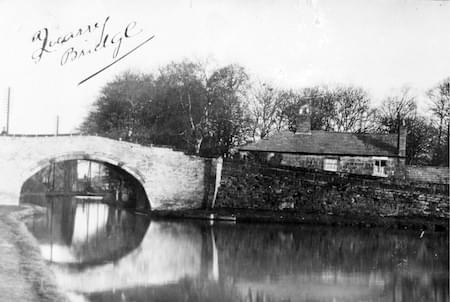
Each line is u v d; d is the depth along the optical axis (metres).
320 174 31.03
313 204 31.03
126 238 24.39
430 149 38.97
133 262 19.36
